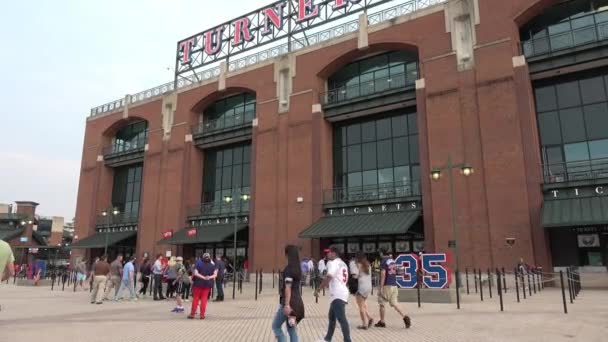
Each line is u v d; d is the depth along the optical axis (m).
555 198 22.28
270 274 29.97
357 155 30.77
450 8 26.73
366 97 29.22
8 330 10.11
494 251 22.64
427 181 25.62
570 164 23.61
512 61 24.11
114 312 13.86
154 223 38.12
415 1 28.78
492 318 11.10
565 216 20.91
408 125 29.14
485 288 21.16
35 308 15.06
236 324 11.11
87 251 43.34
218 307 15.34
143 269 20.86
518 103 23.55
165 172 38.78
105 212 44.12
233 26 38.62
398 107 29.14
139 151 42.22
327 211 29.34
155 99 41.75
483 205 23.45
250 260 31.22
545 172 24.02
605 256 21.39
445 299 15.13
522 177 22.67
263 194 31.81
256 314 13.28
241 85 35.44
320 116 30.77
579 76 24.25
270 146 32.47
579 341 7.98
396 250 27.56
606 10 23.73
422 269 16.98
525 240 21.95
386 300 10.17
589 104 23.73
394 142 29.44
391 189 28.73
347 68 32.06
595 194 21.39
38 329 10.27
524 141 22.98
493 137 23.84
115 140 46.78
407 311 13.05
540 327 9.56
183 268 18.39
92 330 10.12
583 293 17.83
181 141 38.44
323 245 29.14
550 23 25.34
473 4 25.92
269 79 33.88
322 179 29.84
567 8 24.95
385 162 29.48
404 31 28.28
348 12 31.83
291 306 6.66
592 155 23.19
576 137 23.77
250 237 31.66
